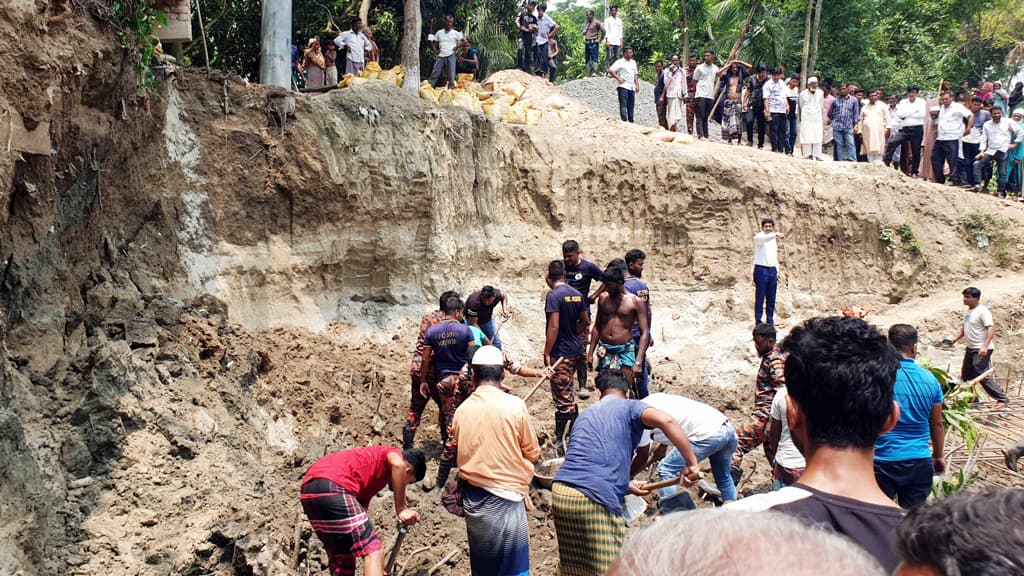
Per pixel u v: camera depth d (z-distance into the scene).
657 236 13.80
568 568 5.34
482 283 12.20
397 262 10.98
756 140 20.48
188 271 8.68
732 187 14.13
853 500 2.61
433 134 11.49
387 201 10.76
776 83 16.62
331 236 10.29
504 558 6.04
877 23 26.48
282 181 9.78
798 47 24.42
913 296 14.90
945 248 15.23
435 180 11.33
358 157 10.48
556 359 8.93
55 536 5.38
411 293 11.12
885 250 14.87
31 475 5.17
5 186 5.49
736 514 1.25
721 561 1.12
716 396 11.26
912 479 5.27
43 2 5.89
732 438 6.61
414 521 6.12
